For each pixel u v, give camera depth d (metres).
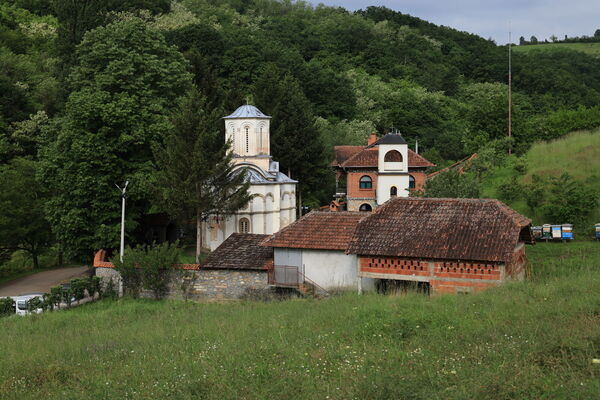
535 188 44.16
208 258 35.78
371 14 175.62
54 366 18.58
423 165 58.97
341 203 63.91
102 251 39.78
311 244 33.25
